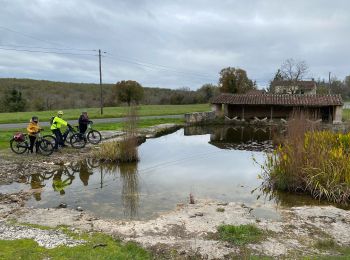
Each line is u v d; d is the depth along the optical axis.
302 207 10.04
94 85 102.50
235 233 7.81
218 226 8.24
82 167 15.56
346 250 7.05
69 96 82.88
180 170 15.65
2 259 6.15
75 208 9.90
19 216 8.88
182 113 50.94
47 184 12.67
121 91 67.94
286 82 70.38
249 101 44.22
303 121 15.59
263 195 11.59
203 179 13.91
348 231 8.15
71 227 8.12
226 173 15.08
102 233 7.75
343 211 9.61
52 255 6.38
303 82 71.12
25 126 29.45
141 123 35.62
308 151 12.10
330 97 42.12
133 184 12.98
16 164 14.95
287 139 14.59
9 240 7.09
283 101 43.12
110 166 16.09
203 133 32.53
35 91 84.12
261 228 8.22
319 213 9.41
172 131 33.81
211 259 6.59
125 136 17.47
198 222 8.61
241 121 42.34
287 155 12.47
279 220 8.92
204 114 42.50
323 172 11.22
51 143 17.02
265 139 28.23
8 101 57.97
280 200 10.98
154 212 9.65
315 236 7.82
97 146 19.56
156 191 11.99
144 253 6.75
